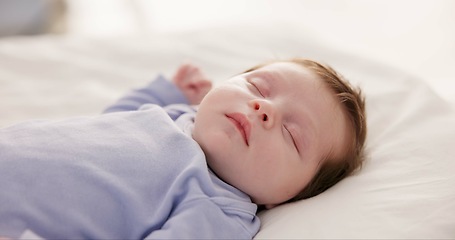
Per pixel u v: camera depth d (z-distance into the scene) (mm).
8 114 1221
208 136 872
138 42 1721
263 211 905
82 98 1348
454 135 909
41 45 1660
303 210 803
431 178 810
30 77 1448
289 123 896
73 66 1529
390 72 1363
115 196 753
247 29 1806
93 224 729
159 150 829
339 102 955
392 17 2133
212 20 2705
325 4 2363
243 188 874
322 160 913
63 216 721
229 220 781
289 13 2475
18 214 714
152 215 752
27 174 745
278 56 1574
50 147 789
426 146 900
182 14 2750
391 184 816
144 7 2773
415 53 1943
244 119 860
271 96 927
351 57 1519
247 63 1544
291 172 875
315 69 993
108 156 794
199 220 746
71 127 851
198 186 784
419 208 742
